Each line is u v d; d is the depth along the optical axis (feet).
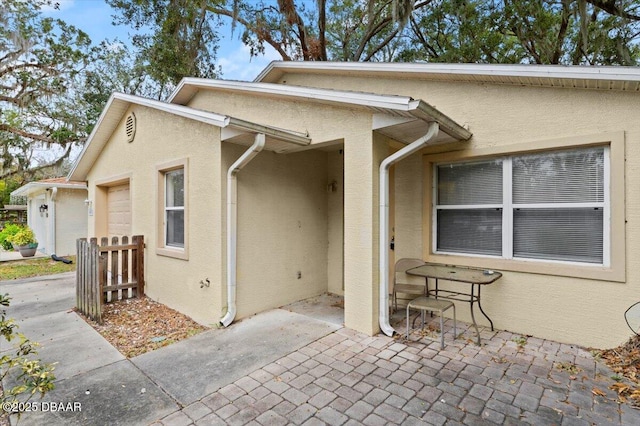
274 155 16.69
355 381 9.59
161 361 11.19
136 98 19.04
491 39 30.94
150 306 18.10
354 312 13.50
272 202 16.56
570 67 10.89
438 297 15.07
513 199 13.33
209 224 15.24
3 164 44.62
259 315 15.56
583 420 7.73
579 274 11.62
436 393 8.92
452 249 15.05
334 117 13.85
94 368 10.78
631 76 9.86
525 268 12.75
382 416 7.99
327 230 19.66
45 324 15.40
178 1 31.22
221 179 14.62
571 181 12.05
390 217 16.96
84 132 47.37
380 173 12.93
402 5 22.61
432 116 10.91
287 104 15.83
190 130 16.37
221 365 10.77
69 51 43.01
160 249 18.49
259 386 9.45
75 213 39.55
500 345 11.90
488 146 13.47
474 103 13.88
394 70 16.20
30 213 50.90
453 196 14.99
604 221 11.38
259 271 15.94
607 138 11.04
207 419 8.02
